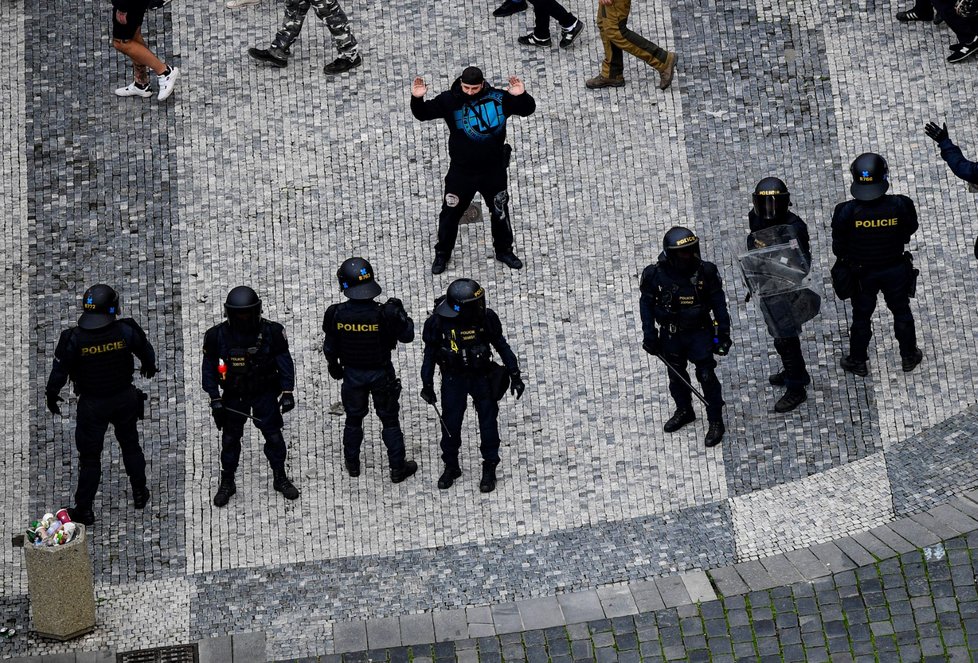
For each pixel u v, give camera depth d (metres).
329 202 40.66
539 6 42.06
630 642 32.62
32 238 40.12
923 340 38.34
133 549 35.56
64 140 41.66
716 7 43.50
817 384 37.81
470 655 32.56
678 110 41.84
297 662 32.59
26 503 36.38
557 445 37.06
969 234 39.69
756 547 34.62
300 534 35.75
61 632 33.19
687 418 37.09
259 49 43.12
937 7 41.84
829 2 43.50
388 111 42.06
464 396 35.19
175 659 32.84
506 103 37.06
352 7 43.94
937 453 36.19
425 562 35.06
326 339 35.03
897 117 41.56
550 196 40.69
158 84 42.22
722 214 40.22
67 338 34.06
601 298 39.12
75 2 43.97
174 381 38.06
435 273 39.44
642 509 35.97
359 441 36.03
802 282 35.66
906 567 33.38
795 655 32.16
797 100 41.91
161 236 40.16
